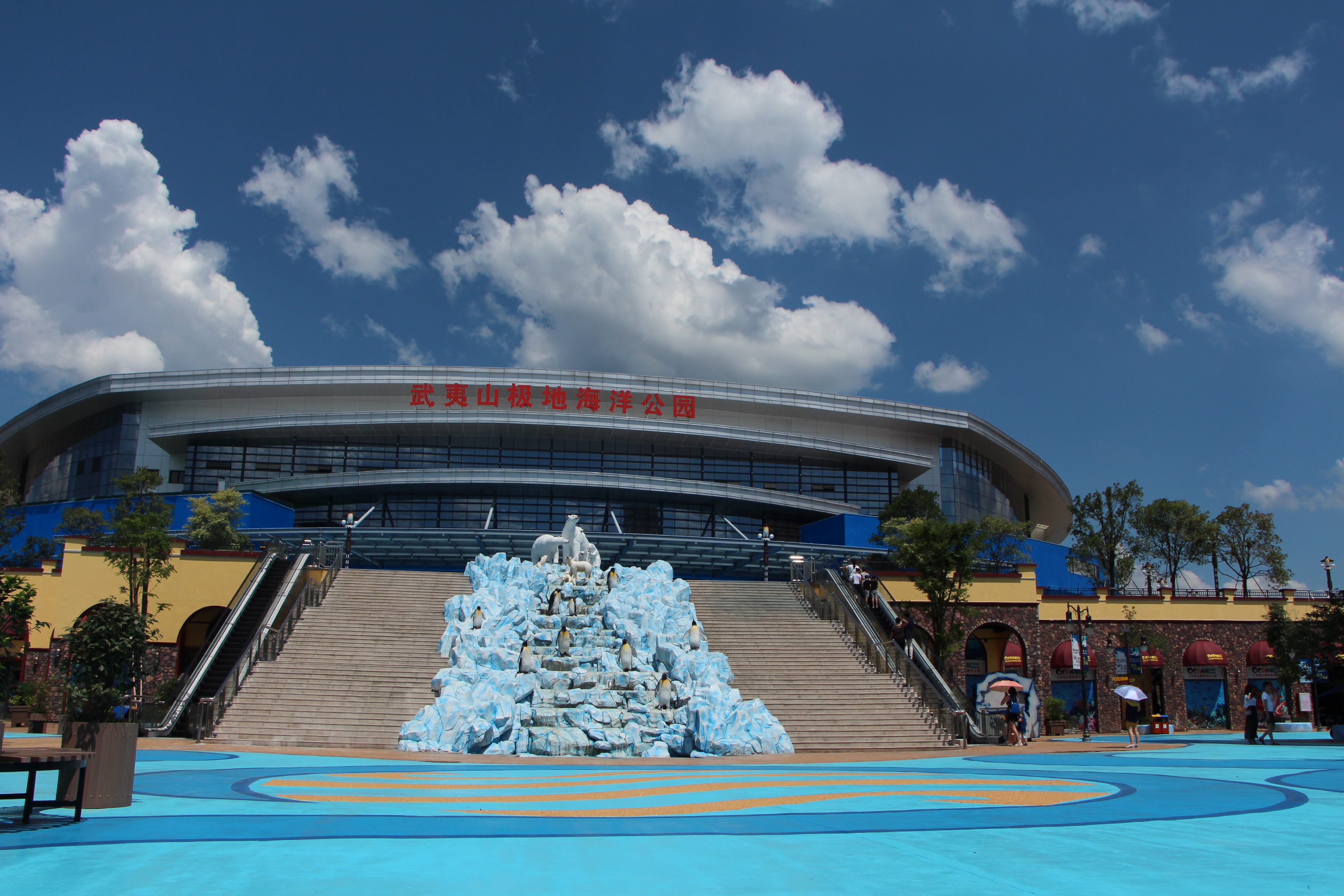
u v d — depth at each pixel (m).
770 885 6.98
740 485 74.19
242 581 37.09
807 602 38.62
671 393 76.94
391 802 12.98
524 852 8.52
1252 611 50.06
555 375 75.31
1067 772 19.30
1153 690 49.00
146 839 9.24
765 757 25.23
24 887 6.92
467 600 33.53
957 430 81.81
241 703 27.39
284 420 69.75
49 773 18.05
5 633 30.38
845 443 76.88
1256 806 12.41
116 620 20.61
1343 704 47.94
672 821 10.81
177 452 73.69
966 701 33.31
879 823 10.59
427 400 74.19
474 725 25.33
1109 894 6.61
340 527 67.19
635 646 30.58
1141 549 69.00
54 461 80.81
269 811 11.79
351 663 29.84
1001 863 7.90
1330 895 6.56
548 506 68.19
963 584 40.62
